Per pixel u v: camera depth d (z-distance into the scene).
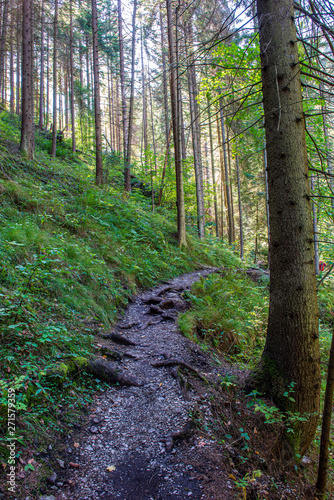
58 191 9.32
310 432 3.43
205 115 17.83
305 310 3.41
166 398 3.79
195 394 3.93
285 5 3.32
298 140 3.42
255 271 12.54
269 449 3.21
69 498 2.45
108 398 3.75
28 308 4.11
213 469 2.88
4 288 4.18
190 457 2.99
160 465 2.89
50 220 7.37
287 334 3.48
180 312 6.45
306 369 3.40
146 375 4.26
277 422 3.35
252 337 6.76
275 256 3.60
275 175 3.51
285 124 3.39
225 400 3.81
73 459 2.82
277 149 3.46
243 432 3.35
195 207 19.77
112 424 3.35
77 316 4.99
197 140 16.61
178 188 12.45
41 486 2.43
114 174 14.33
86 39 24.59
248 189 21.55
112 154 13.52
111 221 9.70
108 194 11.73
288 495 2.90
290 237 3.44
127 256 8.38
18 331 3.69
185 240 12.61
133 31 15.02
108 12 17.81
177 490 2.64
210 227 24.94
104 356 4.45
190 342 5.29
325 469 2.98
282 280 3.52
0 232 5.35
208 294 8.16
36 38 20.86
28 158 10.44
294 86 3.40
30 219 6.71
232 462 3.00
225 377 4.18
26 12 10.51
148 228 11.36
